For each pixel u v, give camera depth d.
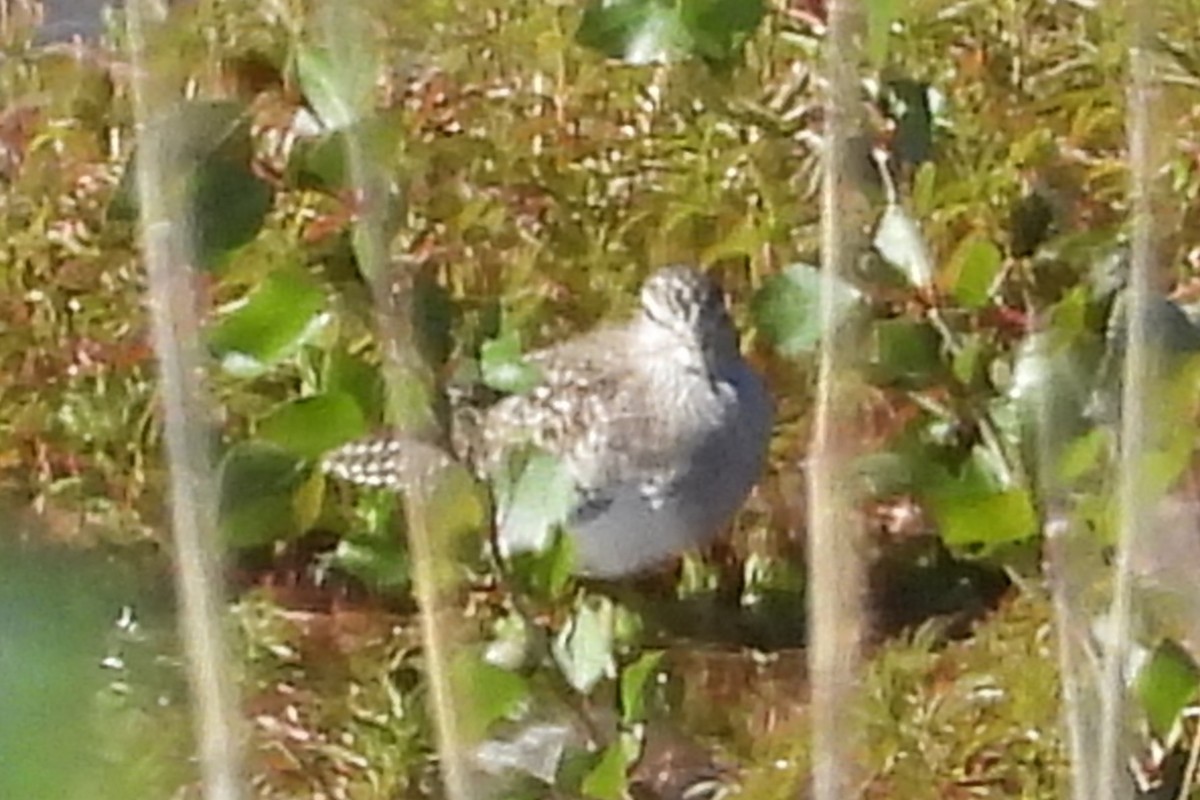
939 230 9.45
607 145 11.12
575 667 7.78
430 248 10.55
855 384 5.65
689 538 9.31
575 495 8.58
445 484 7.64
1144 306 5.58
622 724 7.76
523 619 7.78
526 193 10.92
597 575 9.37
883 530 9.02
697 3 7.52
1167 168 8.64
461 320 8.77
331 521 8.70
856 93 5.68
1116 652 5.39
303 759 8.32
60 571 2.95
